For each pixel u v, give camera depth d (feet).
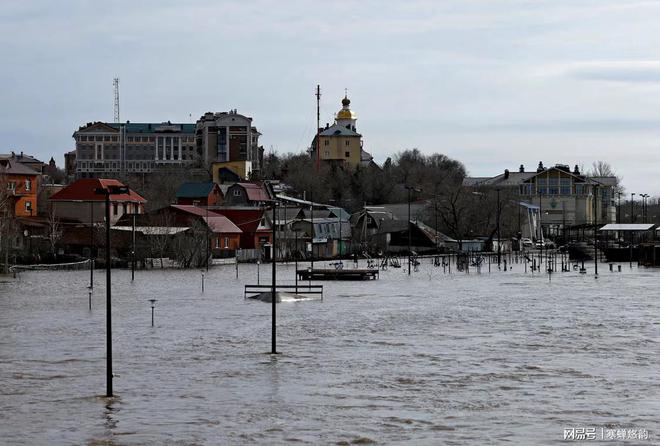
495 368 174.60
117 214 608.60
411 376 166.61
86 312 271.08
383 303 302.86
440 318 256.52
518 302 307.17
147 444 122.83
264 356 188.85
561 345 203.41
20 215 588.91
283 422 133.18
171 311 273.54
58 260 504.43
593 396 149.38
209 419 135.23
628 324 241.76
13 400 147.74
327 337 216.54
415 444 121.49
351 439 124.16
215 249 569.23
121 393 152.87
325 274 427.74
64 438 125.70
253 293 330.54
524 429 128.77
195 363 180.65
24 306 288.30
